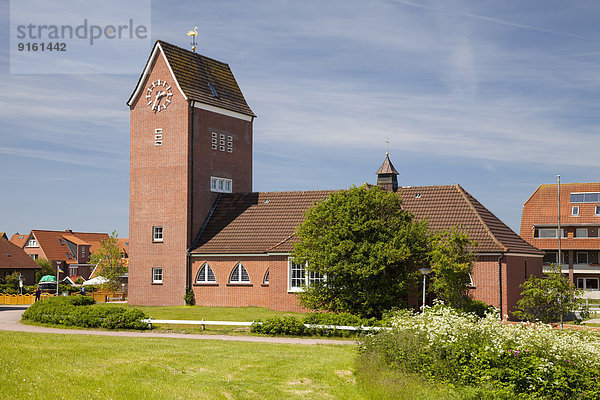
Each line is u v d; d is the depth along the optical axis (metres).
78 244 109.75
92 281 67.56
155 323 36.91
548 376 20.39
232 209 52.81
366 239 37.59
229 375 21.94
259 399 19.19
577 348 21.75
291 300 45.12
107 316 35.81
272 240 48.66
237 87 58.19
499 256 41.31
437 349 21.83
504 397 19.66
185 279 50.47
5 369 19.48
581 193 77.12
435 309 28.56
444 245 36.50
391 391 19.55
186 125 51.41
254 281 48.50
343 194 39.34
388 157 54.09
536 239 76.69
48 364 20.97
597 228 74.75
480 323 23.33
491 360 20.98
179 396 18.47
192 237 51.22
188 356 24.75
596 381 20.42
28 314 38.69
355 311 37.78
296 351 27.16
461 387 20.28
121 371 21.00
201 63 55.41
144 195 52.66
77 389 18.17
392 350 22.80
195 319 40.09
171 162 51.75
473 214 44.78
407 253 36.59
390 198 38.62
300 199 51.69
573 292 39.91
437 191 47.62
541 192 79.62
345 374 22.84
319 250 38.06
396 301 38.00
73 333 32.47
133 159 53.28
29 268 79.62
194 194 51.59
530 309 38.97
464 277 36.41
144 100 53.12
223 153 54.59
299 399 19.34
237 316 41.81
